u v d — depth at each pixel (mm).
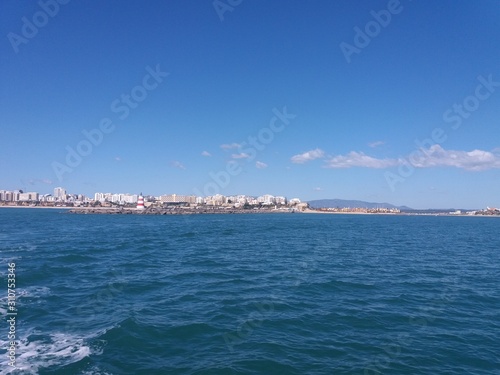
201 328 15992
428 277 29234
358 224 130625
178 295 21969
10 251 40812
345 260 38219
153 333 15219
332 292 23406
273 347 14055
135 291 22797
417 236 75500
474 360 13383
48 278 26328
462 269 33594
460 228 115250
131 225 101500
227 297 21625
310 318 17812
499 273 31734
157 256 39844
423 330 16422
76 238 59656
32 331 15141
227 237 67312
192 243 55375
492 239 70250
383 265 35219
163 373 11695
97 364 12180
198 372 11812
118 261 35312
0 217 130250
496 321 17969
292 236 71000
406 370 12445
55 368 11836
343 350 14000
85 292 22234
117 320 16562
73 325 15938
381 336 15602
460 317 18469
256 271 30984
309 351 13805
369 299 21766
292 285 25281
